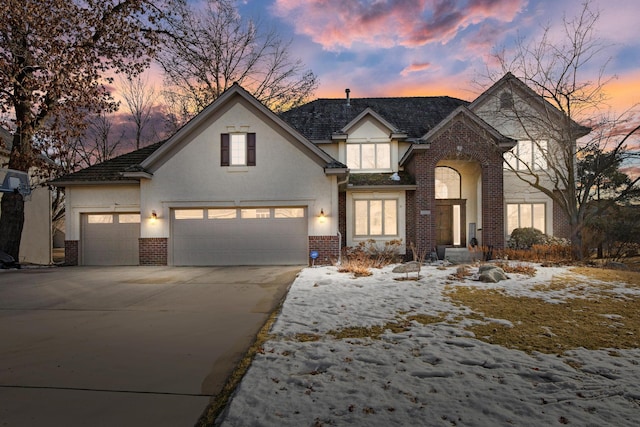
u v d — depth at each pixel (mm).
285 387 3820
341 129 17438
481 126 15656
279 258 14430
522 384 3842
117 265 15055
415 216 16016
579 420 3156
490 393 3645
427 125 18609
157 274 12070
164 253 14320
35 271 13031
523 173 16812
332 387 3797
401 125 18594
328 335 5504
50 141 16281
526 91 17000
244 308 7434
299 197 14328
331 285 9375
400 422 3152
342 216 16688
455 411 3320
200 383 4020
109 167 16172
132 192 15141
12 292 9125
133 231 15227
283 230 14477
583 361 4430
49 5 12680
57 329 6035
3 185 14539
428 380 3957
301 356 4660
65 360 4688
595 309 6926
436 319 6293
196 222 14516
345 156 17422
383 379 3980
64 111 15430
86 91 14984
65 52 13539
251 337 5582
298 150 14391
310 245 14258
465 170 17797
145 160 14180
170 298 8391
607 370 4152
